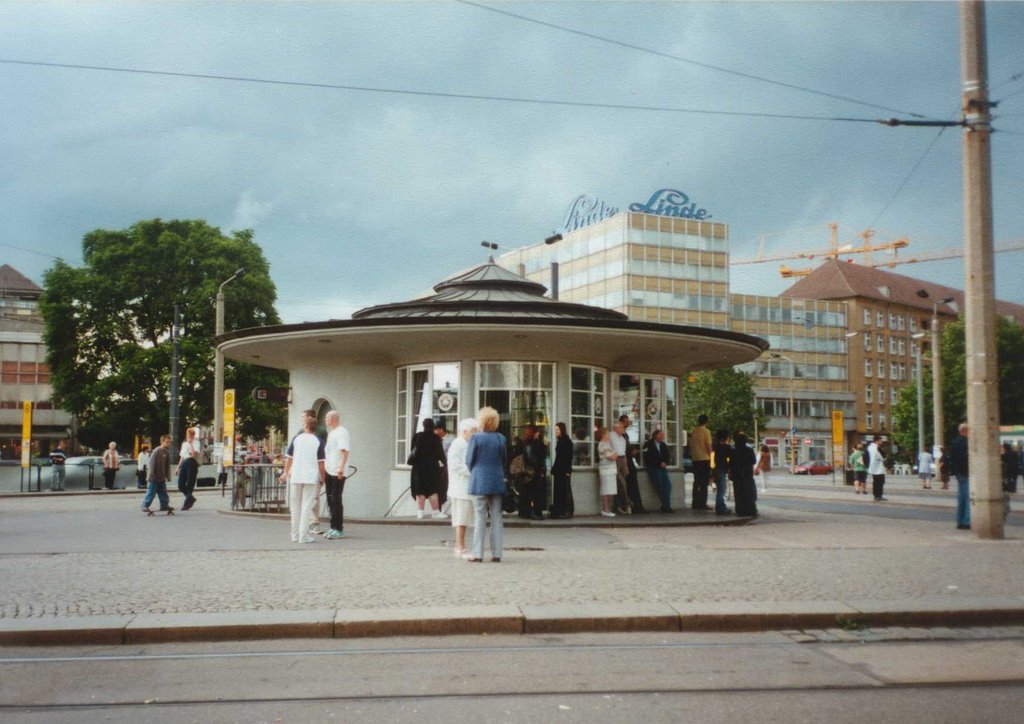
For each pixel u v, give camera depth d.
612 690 6.56
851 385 114.06
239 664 7.33
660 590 9.63
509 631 8.38
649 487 21.52
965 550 13.09
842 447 49.66
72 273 49.06
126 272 48.09
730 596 9.31
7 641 7.92
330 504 15.36
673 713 6.00
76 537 15.62
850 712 6.01
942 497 33.94
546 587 9.82
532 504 18.12
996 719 5.84
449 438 19.11
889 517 22.03
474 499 11.93
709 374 77.62
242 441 54.91
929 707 6.12
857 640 8.16
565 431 18.56
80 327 48.94
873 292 117.69
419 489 18.00
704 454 21.94
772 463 105.69
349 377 20.64
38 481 38.12
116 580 10.35
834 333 112.94
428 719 5.89
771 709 6.09
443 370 19.41
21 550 13.44
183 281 48.69
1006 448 24.47
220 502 29.27
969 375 15.13
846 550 13.05
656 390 22.19
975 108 15.12
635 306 91.38
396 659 7.47
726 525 18.17
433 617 8.35
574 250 98.69
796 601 9.05
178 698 6.39
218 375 39.91
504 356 19.14
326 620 8.26
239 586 9.93
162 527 17.83
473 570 11.06
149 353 46.81
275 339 19.27
